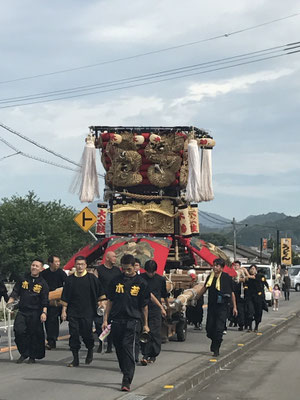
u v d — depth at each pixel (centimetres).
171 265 1619
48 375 1009
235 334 1695
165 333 1468
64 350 1345
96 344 1438
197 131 1602
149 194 1636
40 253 6694
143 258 1407
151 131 1579
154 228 1600
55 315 1357
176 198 1591
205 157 1631
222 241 15012
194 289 1396
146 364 1117
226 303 1230
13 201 7212
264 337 1708
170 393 878
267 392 973
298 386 1024
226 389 993
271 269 3472
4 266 6662
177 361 1169
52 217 7200
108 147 1594
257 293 1742
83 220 2031
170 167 1572
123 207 1611
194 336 1650
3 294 1285
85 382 944
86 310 1098
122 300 896
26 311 1145
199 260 1794
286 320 2223
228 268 1639
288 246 9288
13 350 1345
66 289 1097
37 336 1147
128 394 853
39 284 1150
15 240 6775
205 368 1088
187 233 1593
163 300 1264
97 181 1625
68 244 7044
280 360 1319
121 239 1500
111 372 1039
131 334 888
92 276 1100
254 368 1209
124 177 1587
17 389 891
